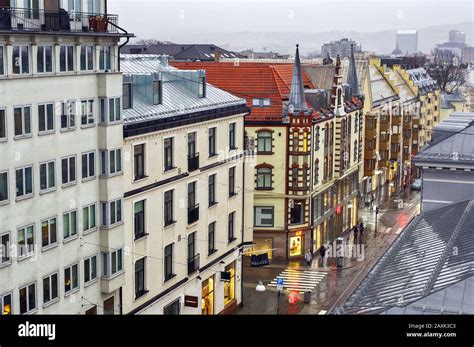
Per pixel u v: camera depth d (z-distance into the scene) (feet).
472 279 73.92
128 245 123.65
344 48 518.78
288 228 207.00
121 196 119.96
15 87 98.27
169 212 137.08
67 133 108.78
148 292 130.21
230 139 160.97
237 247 166.09
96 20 113.80
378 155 310.86
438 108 438.40
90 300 116.26
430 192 141.18
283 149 204.74
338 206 239.71
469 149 142.20
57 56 106.11
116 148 118.01
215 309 155.94
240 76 214.07
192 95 150.41
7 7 98.73
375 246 229.86
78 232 112.68
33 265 103.50
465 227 108.78
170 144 135.64
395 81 377.50
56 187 107.24
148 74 133.49
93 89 114.21
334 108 230.48
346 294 177.06
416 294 77.87
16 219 99.91
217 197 155.53
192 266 144.97
